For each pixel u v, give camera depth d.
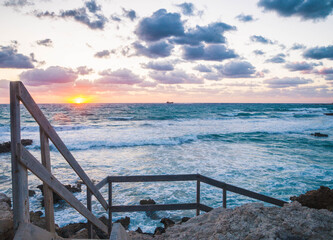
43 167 2.31
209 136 27.14
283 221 2.57
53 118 53.03
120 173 13.18
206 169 13.68
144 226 8.00
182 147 20.94
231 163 15.05
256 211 2.82
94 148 20.52
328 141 24.16
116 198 9.98
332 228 2.44
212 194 10.19
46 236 2.35
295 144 22.55
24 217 2.09
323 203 6.35
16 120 1.95
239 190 4.14
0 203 3.14
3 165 15.33
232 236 2.50
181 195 10.16
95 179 12.25
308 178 12.02
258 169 13.65
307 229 2.41
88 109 94.00
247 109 97.00
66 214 8.72
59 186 2.63
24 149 2.02
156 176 4.32
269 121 46.06
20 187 2.03
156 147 20.95
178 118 54.53
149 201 9.37
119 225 2.35
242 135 27.94
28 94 2.07
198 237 2.88
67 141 22.53
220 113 70.69
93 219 3.55
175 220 8.38
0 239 2.18
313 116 60.78
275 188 10.71
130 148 20.53
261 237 2.32
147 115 63.22
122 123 42.59
